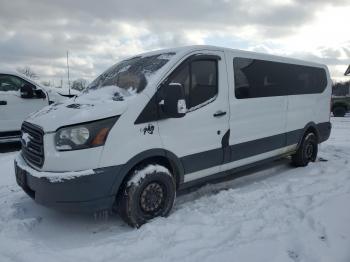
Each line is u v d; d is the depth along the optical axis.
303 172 6.45
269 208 4.40
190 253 3.35
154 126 4.07
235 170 5.32
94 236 3.91
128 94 4.16
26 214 4.47
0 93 8.15
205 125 4.63
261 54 5.68
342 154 8.04
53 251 3.39
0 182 5.86
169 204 4.27
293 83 6.35
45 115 4.12
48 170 3.71
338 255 3.26
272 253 3.27
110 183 3.76
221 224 3.98
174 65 4.34
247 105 5.24
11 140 8.34
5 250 3.40
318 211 4.18
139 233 3.79
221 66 4.88
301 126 6.59
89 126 3.67
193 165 4.57
